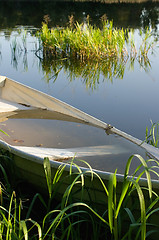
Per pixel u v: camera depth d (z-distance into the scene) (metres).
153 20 14.05
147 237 2.50
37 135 4.12
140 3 20.34
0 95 5.44
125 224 2.55
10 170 3.21
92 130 4.22
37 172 2.95
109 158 3.47
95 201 2.62
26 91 5.16
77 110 4.58
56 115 4.73
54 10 17.75
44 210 2.95
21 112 4.88
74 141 3.94
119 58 8.49
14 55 9.28
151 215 2.41
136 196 2.42
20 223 2.13
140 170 3.25
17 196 3.09
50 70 7.92
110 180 2.15
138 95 6.06
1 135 4.10
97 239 2.48
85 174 2.55
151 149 3.62
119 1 21.28
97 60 8.45
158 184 2.29
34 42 9.88
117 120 5.02
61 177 2.77
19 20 14.58
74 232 2.51
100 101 5.84
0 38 11.16
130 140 3.88
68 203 2.81
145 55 8.67
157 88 6.40
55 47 8.93
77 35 8.75
